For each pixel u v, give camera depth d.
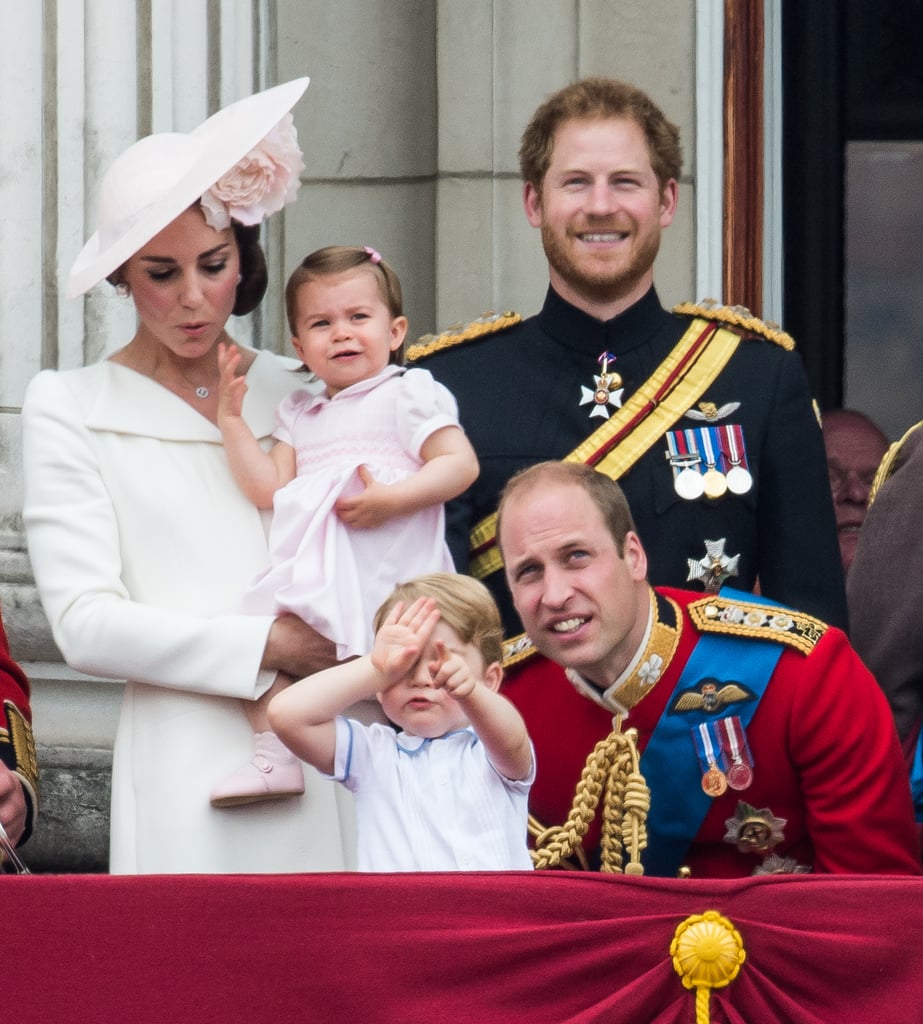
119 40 20.27
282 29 22.48
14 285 20.28
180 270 14.95
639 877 12.51
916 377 24.84
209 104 20.52
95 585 14.86
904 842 14.30
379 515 15.16
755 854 14.49
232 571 15.14
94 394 15.34
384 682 13.59
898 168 24.94
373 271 15.72
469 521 16.03
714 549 15.87
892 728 14.45
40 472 15.15
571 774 14.59
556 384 16.33
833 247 24.25
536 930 12.40
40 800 20.00
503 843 13.74
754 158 22.42
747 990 12.41
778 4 23.12
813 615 15.86
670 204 16.55
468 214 22.41
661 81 22.25
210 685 14.75
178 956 12.34
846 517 20.81
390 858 13.69
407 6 22.50
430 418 15.42
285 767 14.88
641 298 16.41
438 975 12.37
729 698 14.27
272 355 16.36
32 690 20.23
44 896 12.34
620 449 16.05
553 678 14.73
